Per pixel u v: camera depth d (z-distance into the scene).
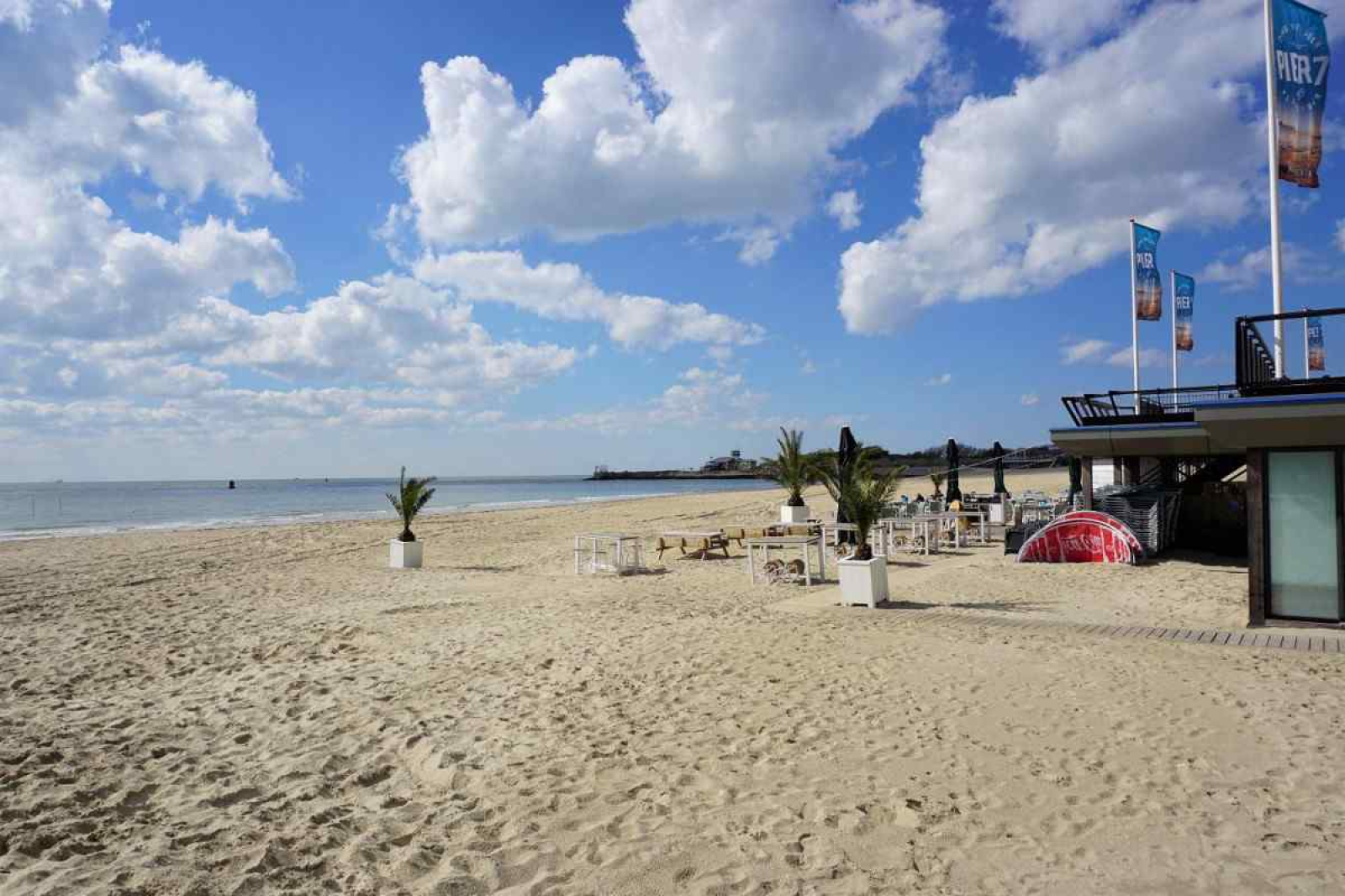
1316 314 8.18
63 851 3.53
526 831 3.76
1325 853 3.34
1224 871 3.22
